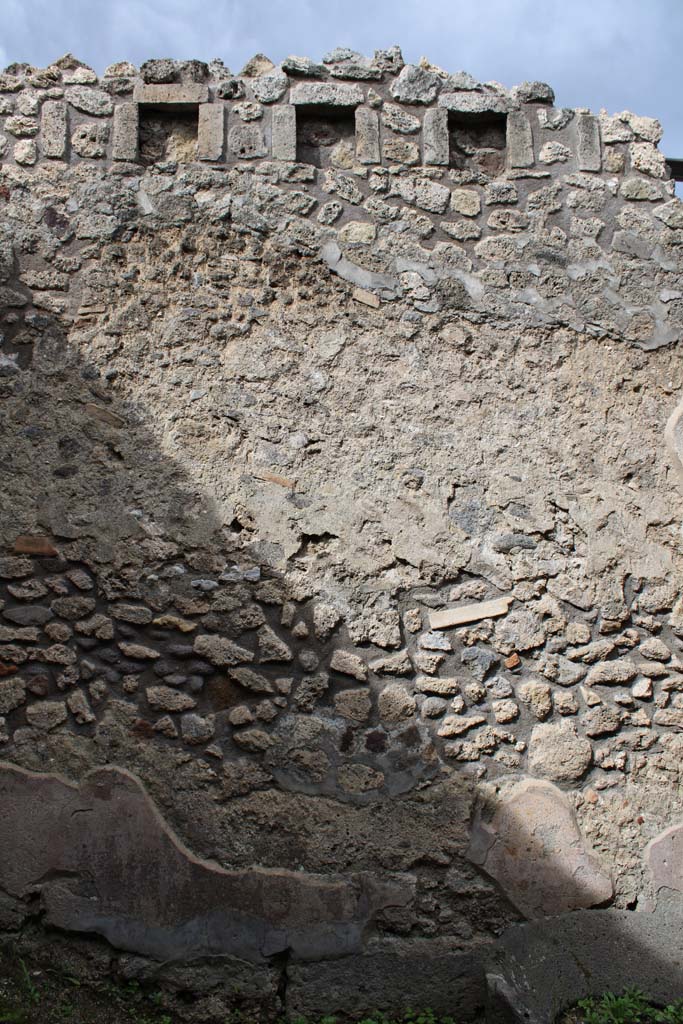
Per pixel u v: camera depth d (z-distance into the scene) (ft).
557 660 12.28
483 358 13.07
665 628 12.59
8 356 12.55
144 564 12.05
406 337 13.00
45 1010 10.50
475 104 13.79
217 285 12.94
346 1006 10.88
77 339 12.66
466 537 12.51
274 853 11.27
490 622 12.30
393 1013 10.88
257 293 12.97
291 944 11.02
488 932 11.28
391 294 13.10
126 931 10.96
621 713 12.18
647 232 13.70
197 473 12.37
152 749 11.50
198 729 11.59
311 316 12.96
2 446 12.26
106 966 10.89
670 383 13.33
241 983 10.88
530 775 11.86
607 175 13.79
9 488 12.16
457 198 13.50
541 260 13.43
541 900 11.41
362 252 13.19
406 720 11.84
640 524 12.82
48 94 13.30
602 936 11.30
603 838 11.71
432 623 12.21
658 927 11.42
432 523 12.48
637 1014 10.73
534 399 13.03
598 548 12.66
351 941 11.09
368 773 11.60
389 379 12.87
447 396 12.89
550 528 12.65
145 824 11.26
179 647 11.83
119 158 13.17
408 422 12.76
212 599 12.01
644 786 11.97
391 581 12.26
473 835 11.53
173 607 11.96
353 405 12.75
